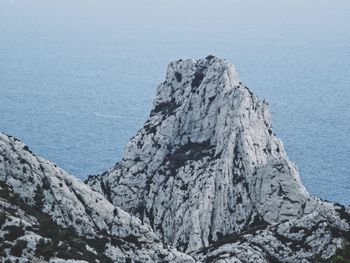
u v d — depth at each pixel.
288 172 171.62
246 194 173.75
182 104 195.50
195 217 172.12
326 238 148.00
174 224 176.50
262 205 171.25
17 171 137.38
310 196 171.38
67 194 139.75
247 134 181.62
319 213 152.12
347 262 114.12
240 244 153.00
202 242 169.75
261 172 174.00
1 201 123.19
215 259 150.62
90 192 144.50
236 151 179.75
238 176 176.38
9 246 108.38
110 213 143.75
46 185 139.00
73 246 119.31
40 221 121.38
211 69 194.00
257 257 147.38
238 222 171.38
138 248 141.50
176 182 182.75
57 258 109.12
